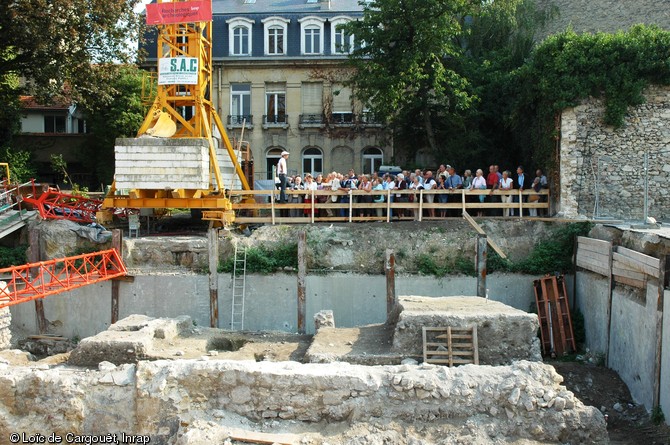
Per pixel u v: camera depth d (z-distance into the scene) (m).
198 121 22.11
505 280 20.31
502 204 21.58
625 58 21.27
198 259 20.64
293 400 10.81
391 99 25.69
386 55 26.44
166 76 21.95
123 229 22.97
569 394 10.60
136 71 29.44
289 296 20.34
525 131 25.12
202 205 21.12
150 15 21.80
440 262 20.67
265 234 21.11
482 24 29.34
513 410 10.52
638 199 21.50
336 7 35.66
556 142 22.12
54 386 11.27
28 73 26.08
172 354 14.49
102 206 21.92
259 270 20.38
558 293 19.38
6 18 22.84
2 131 31.70
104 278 18.81
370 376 10.88
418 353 13.66
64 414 11.18
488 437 10.32
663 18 26.69
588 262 18.78
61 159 32.81
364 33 26.44
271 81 34.62
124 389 11.25
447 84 26.25
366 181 22.88
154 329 15.67
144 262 20.75
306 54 34.25
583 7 29.05
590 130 21.70
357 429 10.51
